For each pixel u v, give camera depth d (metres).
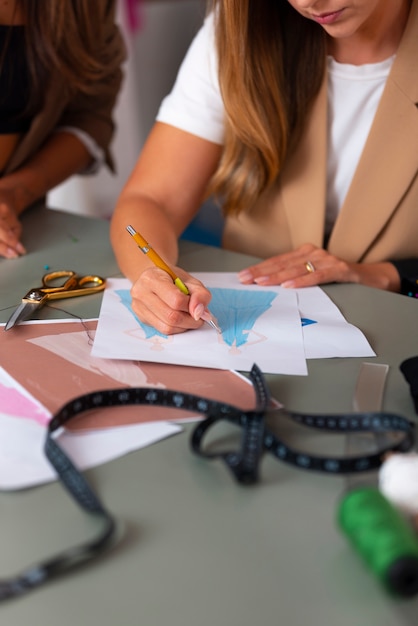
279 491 0.71
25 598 0.59
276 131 1.33
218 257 1.32
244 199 1.41
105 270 1.26
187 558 0.63
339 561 0.62
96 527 0.66
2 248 1.32
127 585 0.60
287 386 0.89
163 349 0.97
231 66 1.28
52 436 0.78
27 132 1.60
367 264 1.33
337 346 0.99
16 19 1.50
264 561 0.63
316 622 0.57
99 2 1.60
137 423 0.81
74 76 1.58
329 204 1.42
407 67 1.28
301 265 1.24
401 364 0.90
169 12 3.39
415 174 1.32
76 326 1.04
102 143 1.75
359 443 0.77
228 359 0.95
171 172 1.39
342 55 1.33
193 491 0.71
